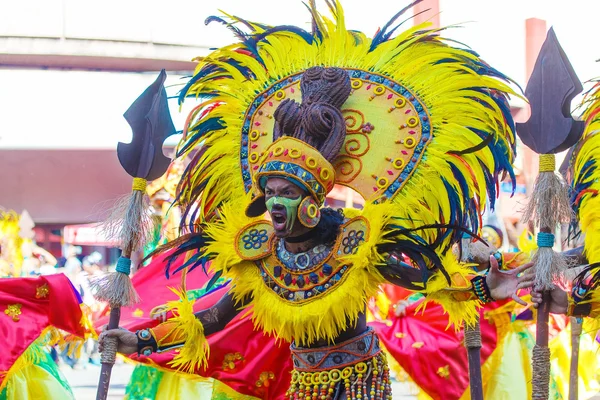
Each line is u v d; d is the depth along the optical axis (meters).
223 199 4.36
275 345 5.63
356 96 4.08
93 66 18.03
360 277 3.82
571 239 4.79
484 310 6.30
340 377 3.94
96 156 18.95
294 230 3.82
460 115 3.95
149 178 4.43
